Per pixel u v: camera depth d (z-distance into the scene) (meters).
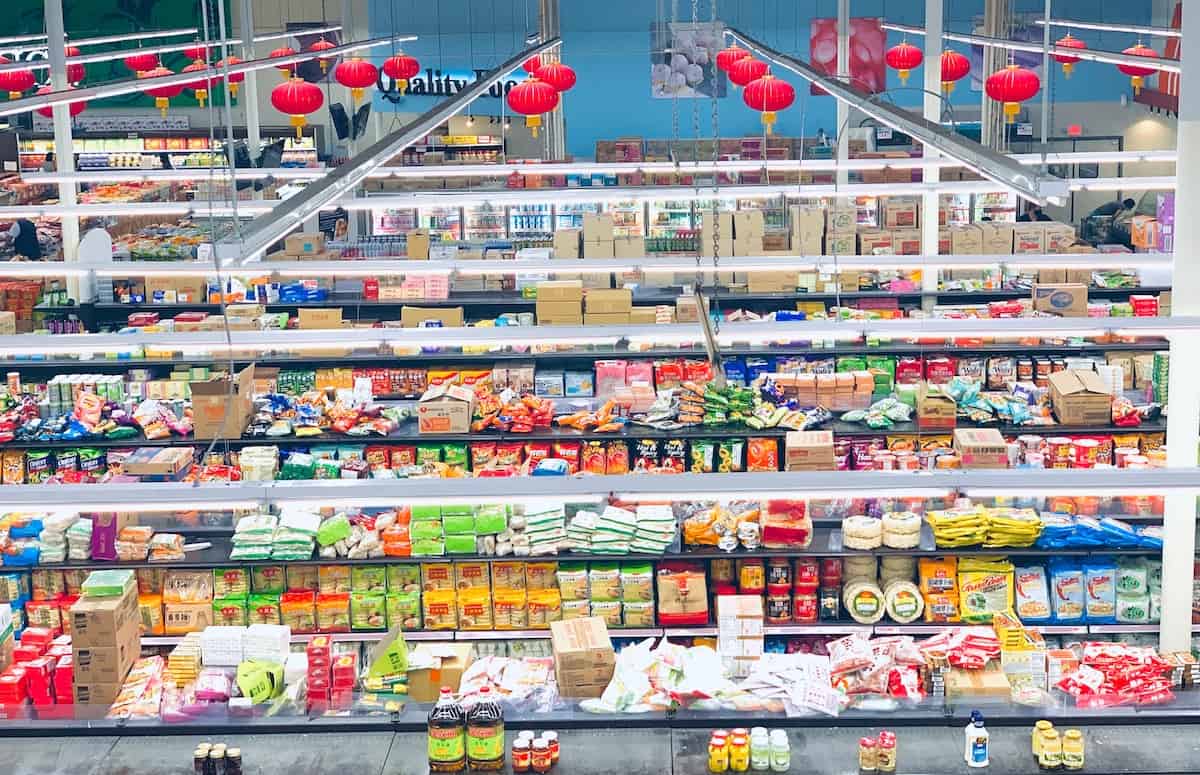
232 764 7.07
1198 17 9.06
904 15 27.53
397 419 12.26
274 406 12.37
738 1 27.58
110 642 8.20
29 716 7.67
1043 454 11.55
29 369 14.52
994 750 7.17
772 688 7.61
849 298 16.55
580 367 14.18
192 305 16.84
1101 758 7.07
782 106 13.22
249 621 10.22
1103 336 14.02
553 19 24.75
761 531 10.13
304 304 16.50
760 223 16.89
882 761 7.01
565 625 8.14
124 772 7.18
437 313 15.04
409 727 7.49
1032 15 26.77
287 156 26.64
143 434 12.49
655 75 27.70
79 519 10.57
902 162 15.45
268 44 29.30
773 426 11.76
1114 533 9.96
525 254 17.08
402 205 14.16
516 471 11.61
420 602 10.25
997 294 16.72
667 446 11.83
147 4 29.56
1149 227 18.95
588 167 15.78
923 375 13.81
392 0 27.75
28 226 20.45
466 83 27.45
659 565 10.17
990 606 9.98
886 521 10.08
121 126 29.08
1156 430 11.81
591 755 7.18
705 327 9.57
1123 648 8.01
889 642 7.95
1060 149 27.34
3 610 8.51
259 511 10.65
